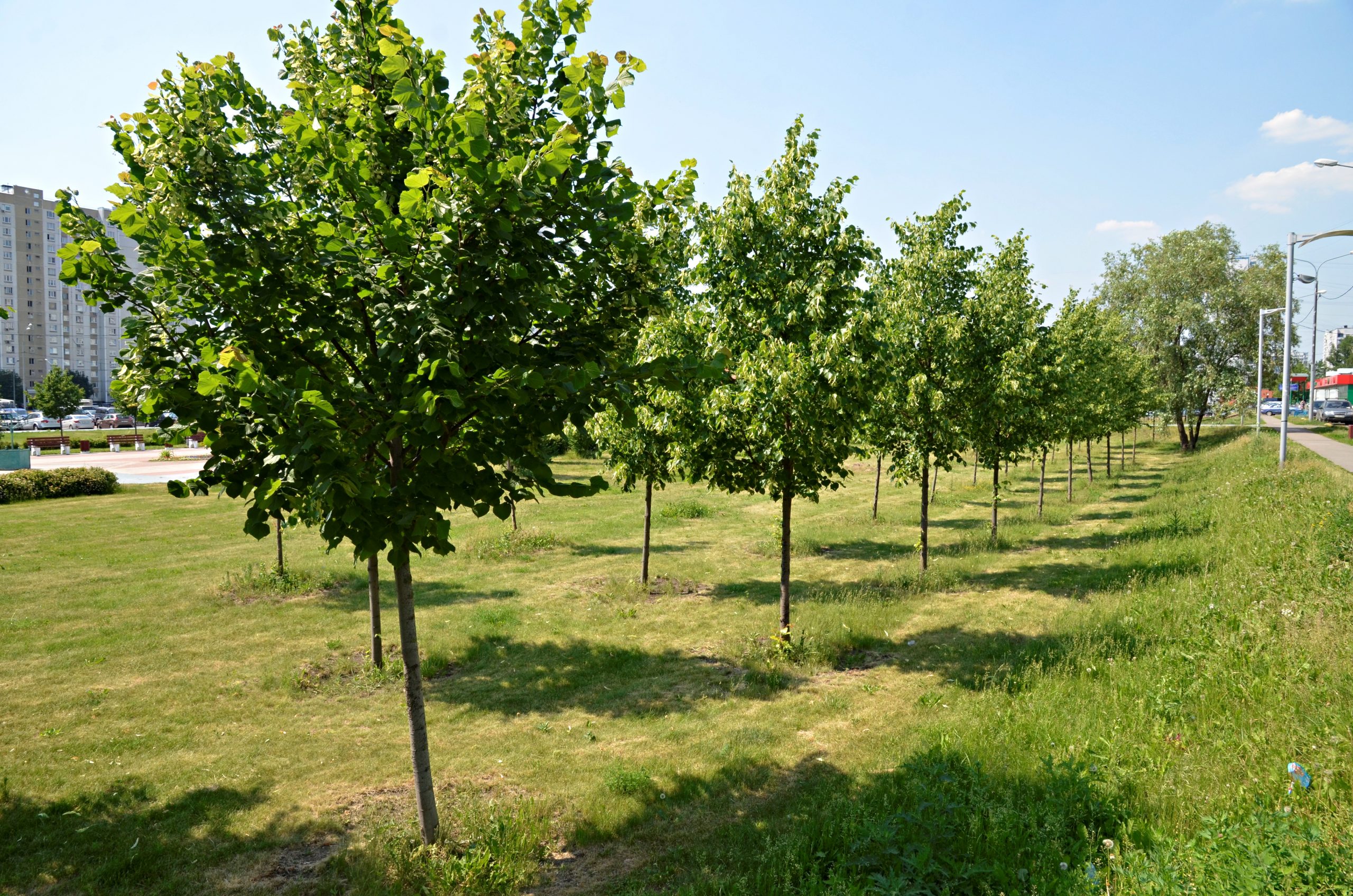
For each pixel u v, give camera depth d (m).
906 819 4.86
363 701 8.30
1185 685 6.77
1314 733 5.35
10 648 9.96
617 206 4.68
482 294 4.37
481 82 4.45
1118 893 3.92
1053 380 16.25
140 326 4.50
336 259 4.43
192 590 13.02
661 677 8.92
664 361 4.84
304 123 4.27
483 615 11.38
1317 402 67.50
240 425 4.21
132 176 4.42
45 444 47.84
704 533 19.30
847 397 9.23
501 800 5.99
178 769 6.62
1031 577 13.23
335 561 15.49
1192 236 41.19
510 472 4.89
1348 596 8.03
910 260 14.02
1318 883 3.58
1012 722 6.55
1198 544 13.38
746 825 5.43
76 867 5.16
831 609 11.22
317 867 5.16
